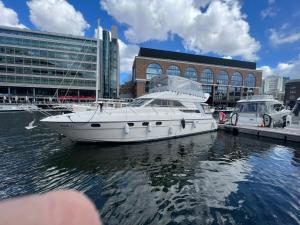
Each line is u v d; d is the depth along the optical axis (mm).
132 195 4977
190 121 11883
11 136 12328
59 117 8656
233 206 4508
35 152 8570
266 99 15250
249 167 7082
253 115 15516
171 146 9805
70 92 56219
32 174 6199
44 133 13438
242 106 16453
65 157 7836
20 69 50719
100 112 9070
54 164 7098
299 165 7340
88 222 612
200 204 4594
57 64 52875
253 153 9039
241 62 58344
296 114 12852
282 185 5582
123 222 3969
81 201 669
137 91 45062
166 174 6340
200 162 7609
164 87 11938
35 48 51219
